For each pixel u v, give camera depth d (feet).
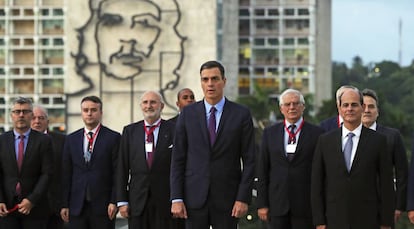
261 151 44.50
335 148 38.63
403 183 44.14
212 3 206.69
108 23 208.54
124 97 207.62
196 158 39.01
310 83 293.02
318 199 39.11
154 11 207.72
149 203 43.93
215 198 38.68
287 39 294.87
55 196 47.32
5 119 251.39
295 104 43.37
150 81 207.00
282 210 43.39
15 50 254.47
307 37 293.64
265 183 44.34
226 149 38.88
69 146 46.68
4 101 252.83
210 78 38.91
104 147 46.24
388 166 38.32
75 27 209.77
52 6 252.42
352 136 38.60
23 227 45.47
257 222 61.31
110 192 46.29
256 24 296.92
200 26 206.69
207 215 38.78
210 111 39.24
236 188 39.01
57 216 48.29
